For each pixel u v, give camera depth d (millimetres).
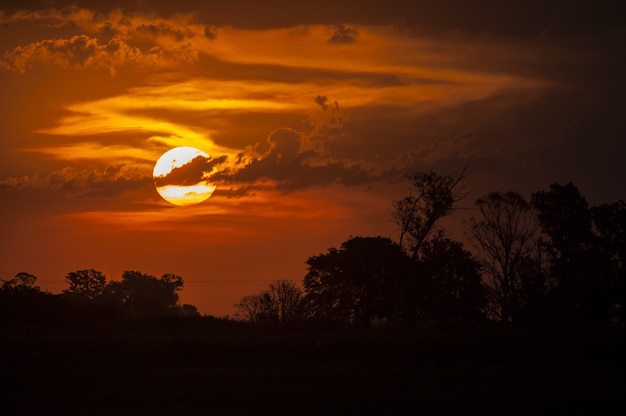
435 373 146500
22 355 170375
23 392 128875
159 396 123625
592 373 146375
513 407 113438
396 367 157125
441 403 116188
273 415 109375
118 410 113625
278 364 165750
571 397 119688
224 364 165125
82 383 137000
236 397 122500
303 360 169875
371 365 162000
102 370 152500
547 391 125250
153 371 151875
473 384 134000
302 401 119188
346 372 148750
